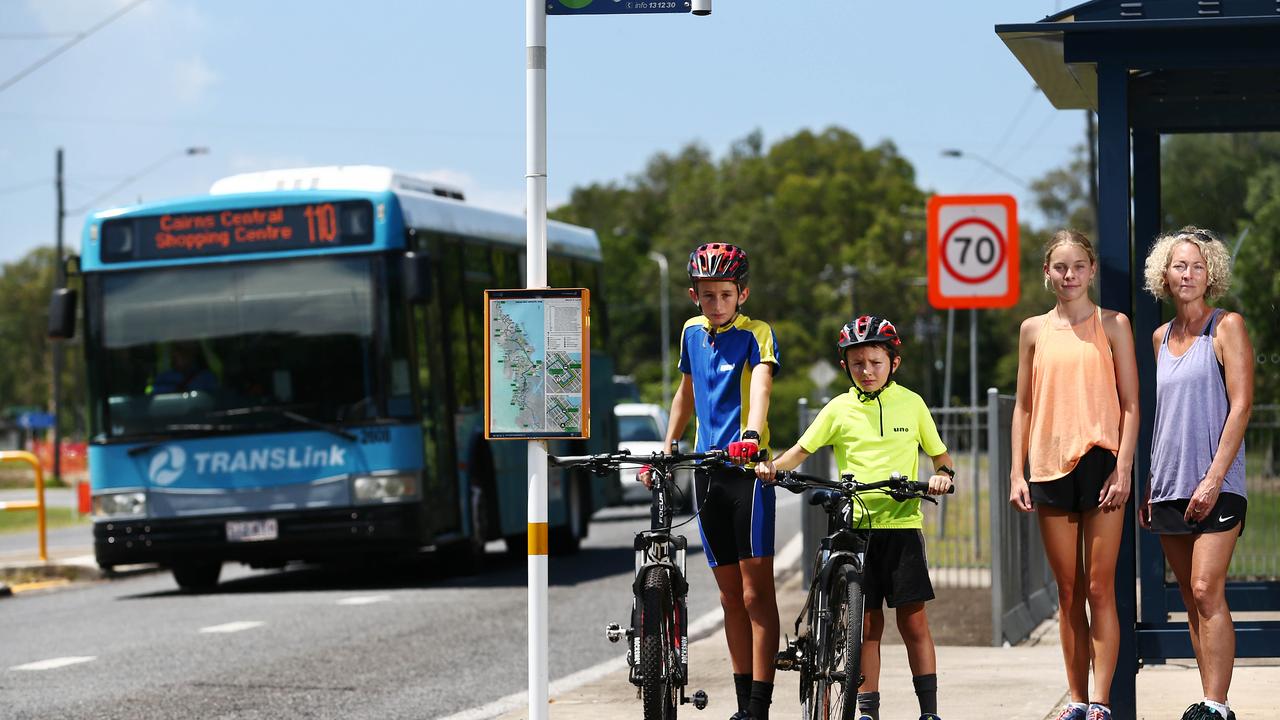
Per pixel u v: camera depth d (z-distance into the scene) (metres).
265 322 48.38
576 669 32.56
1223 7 21.86
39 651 36.59
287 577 56.50
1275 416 29.00
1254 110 24.61
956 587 44.06
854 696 19.44
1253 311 26.69
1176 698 25.31
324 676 31.66
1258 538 29.67
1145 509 21.67
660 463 20.39
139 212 49.25
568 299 20.61
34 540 82.94
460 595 46.41
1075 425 21.06
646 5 21.02
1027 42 22.39
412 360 48.03
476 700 28.66
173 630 39.66
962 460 44.44
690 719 24.94
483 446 53.72
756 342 21.36
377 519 47.41
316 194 48.38
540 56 21.08
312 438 47.84
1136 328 25.12
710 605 44.53
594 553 62.41
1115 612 21.14
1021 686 27.48
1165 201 25.73
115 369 49.19
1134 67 21.95
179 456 48.47
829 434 21.22
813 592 20.98
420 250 49.22
